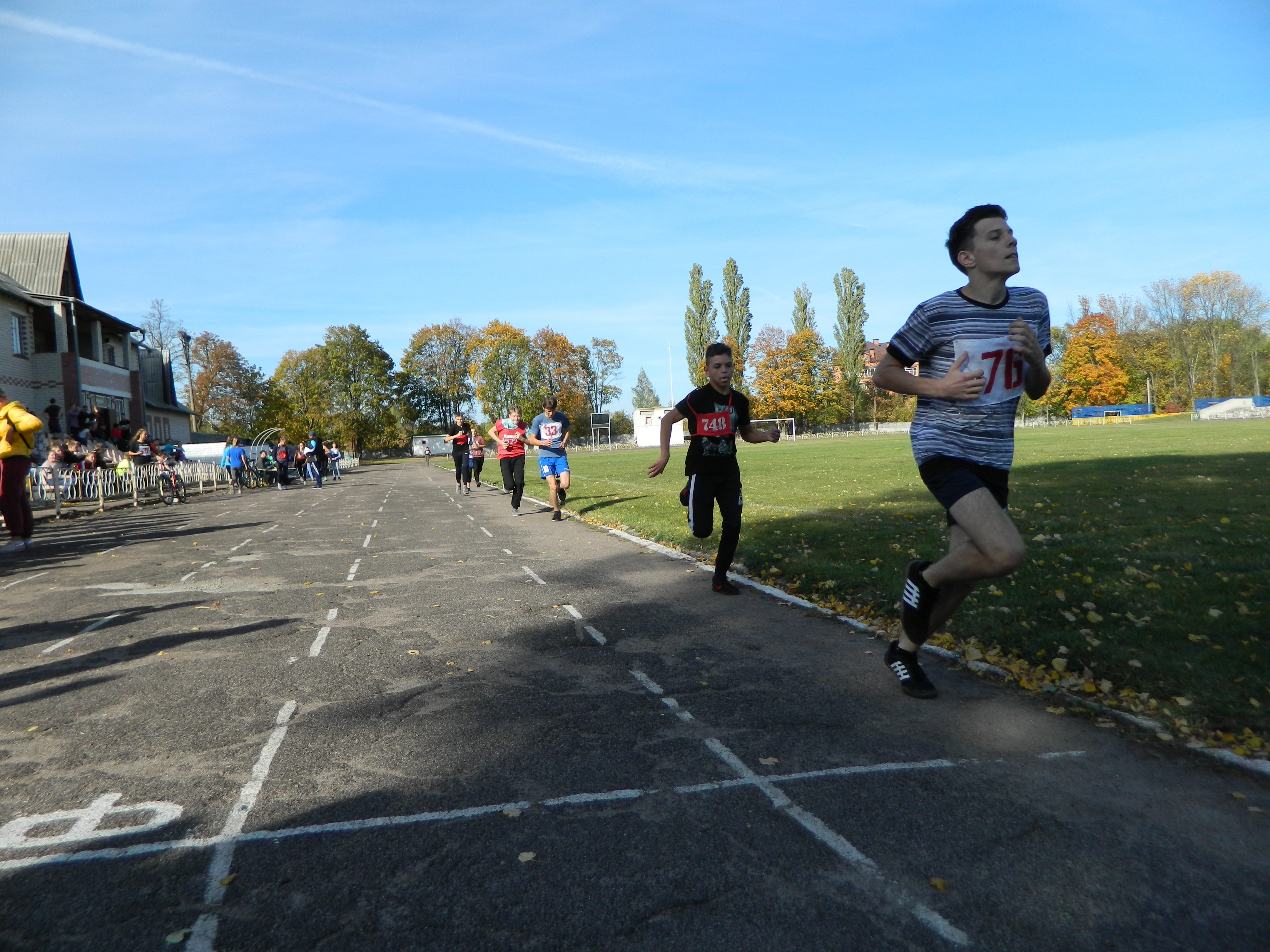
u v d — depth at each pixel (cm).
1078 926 225
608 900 241
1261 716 359
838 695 426
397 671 492
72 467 1986
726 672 471
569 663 500
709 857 265
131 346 4012
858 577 686
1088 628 500
